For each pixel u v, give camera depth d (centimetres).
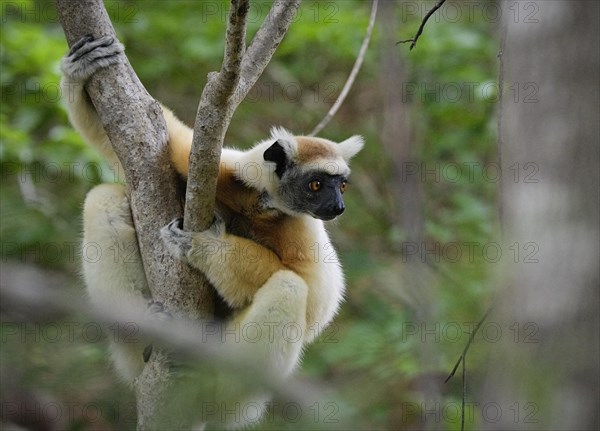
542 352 423
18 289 383
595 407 411
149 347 952
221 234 974
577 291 413
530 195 432
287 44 1912
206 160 858
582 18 421
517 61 447
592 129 418
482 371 564
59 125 1664
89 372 648
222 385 896
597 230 414
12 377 590
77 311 398
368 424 714
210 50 1847
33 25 1717
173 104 2047
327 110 2162
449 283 1047
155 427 898
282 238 1097
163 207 944
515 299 436
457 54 1955
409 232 1176
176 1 1947
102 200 1048
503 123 486
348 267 1847
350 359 1591
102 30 959
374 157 2081
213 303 1002
